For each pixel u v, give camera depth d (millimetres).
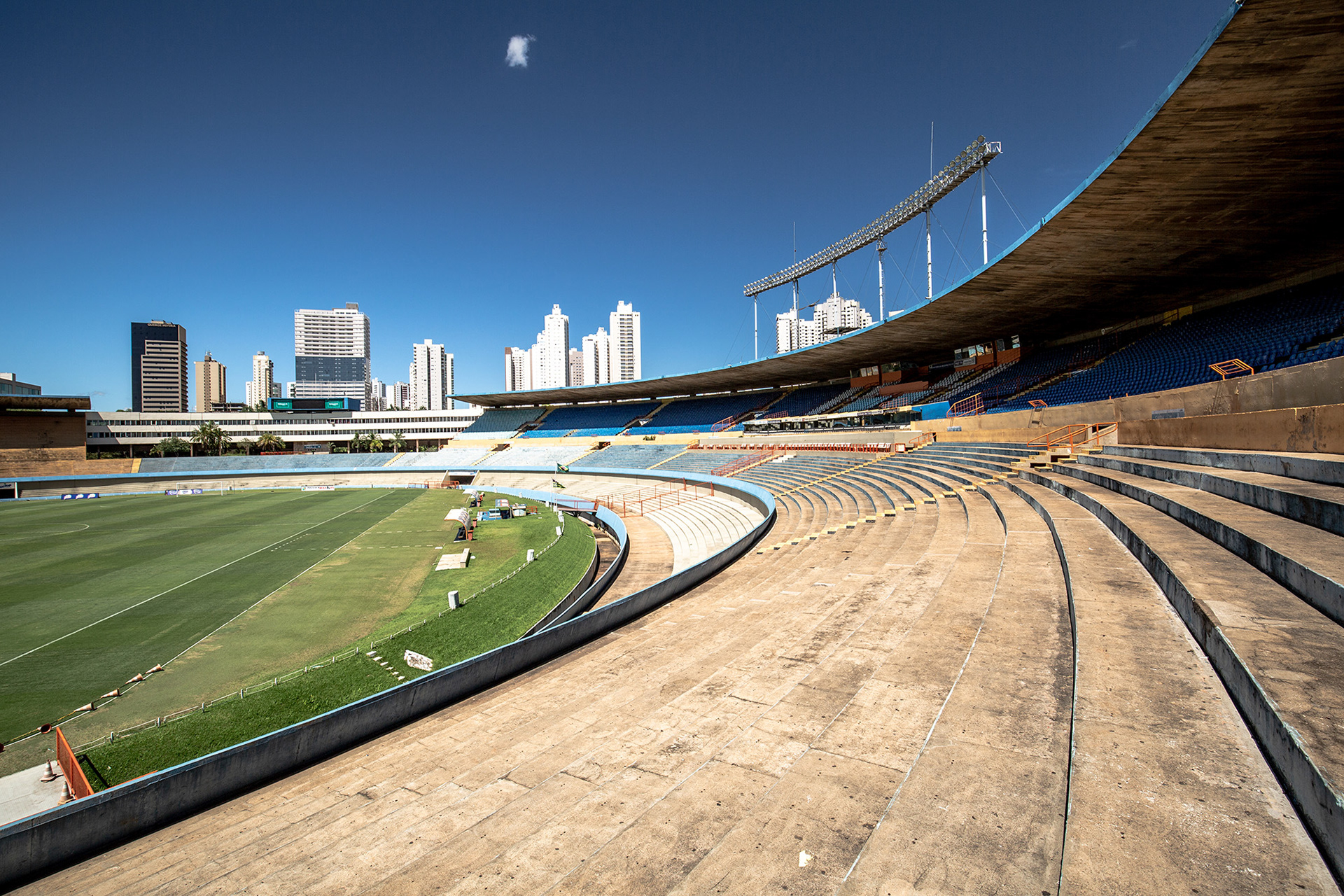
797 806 4234
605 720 7027
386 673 14867
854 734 5129
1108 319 36312
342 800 6602
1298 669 3756
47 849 6184
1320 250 23719
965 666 5719
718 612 11992
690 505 42281
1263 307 26703
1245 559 6457
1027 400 35188
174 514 47688
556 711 7969
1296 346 21172
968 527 14336
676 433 70062
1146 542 7461
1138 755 3613
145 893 5324
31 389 97500
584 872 3955
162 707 13883
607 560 29375
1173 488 10969
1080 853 2906
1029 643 6184
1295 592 5254
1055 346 40562
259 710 12844
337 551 31797
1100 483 14141
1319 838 2754
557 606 19828
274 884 4762
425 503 54906
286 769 7848
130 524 42219
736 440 60250
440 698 9398
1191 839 2916
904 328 39031
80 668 16125
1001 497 16844
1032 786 3861
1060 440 22141
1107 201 19344
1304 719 3193
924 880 3180
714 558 17000
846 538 18047
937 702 5547
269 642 18047
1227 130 15320
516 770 6242
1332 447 9938
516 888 4059
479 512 44594
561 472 67438
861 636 7926
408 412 107750
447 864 4504
